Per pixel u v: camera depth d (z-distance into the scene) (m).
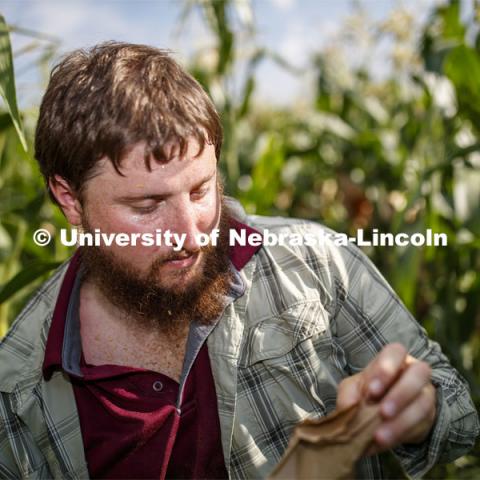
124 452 0.87
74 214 0.86
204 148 0.74
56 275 0.97
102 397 0.87
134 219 0.75
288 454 0.66
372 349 0.90
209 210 0.77
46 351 0.87
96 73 0.75
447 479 1.40
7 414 0.95
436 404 0.75
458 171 1.53
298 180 3.12
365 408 0.65
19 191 2.34
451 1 1.71
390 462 0.75
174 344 0.88
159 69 0.75
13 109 0.98
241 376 0.88
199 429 0.86
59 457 0.91
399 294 1.48
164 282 0.79
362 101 2.73
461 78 1.54
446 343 1.63
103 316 0.91
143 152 0.71
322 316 0.88
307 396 0.88
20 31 1.23
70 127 0.74
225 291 0.85
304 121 2.66
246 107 2.19
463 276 1.80
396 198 2.45
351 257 0.93
